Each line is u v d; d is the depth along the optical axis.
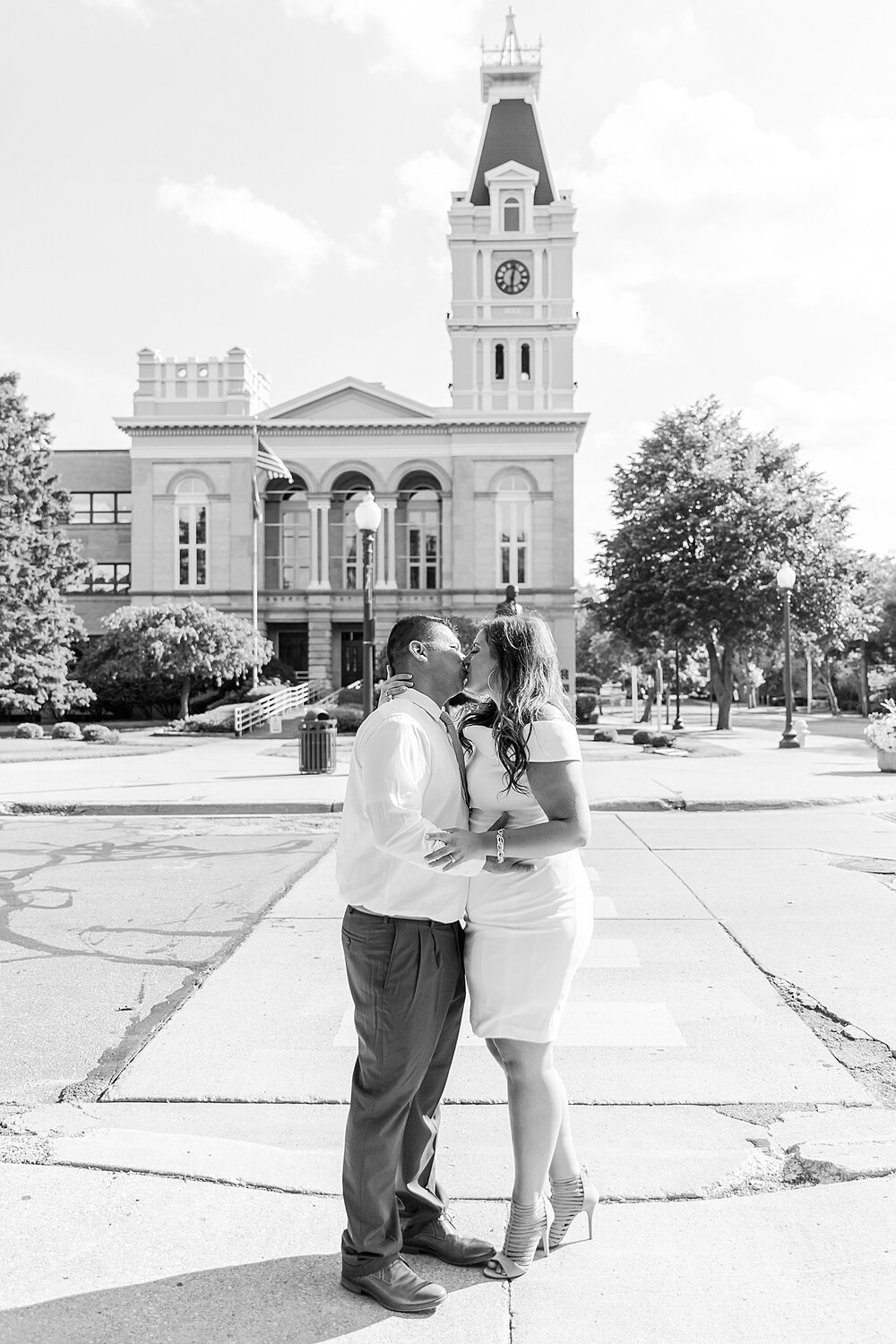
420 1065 3.27
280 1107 4.86
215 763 24.91
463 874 3.24
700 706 91.00
